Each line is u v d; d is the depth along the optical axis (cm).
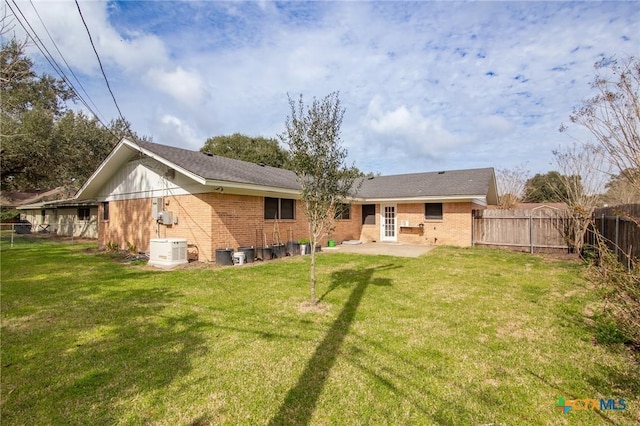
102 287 710
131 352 385
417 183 1783
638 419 262
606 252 417
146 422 260
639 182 385
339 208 616
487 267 943
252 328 458
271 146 3612
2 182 2164
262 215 1223
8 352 388
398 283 732
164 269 936
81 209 2333
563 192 1553
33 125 1697
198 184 1069
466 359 363
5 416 269
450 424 255
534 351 384
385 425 254
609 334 414
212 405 281
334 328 456
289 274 840
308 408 277
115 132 2325
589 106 461
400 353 377
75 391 304
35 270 924
